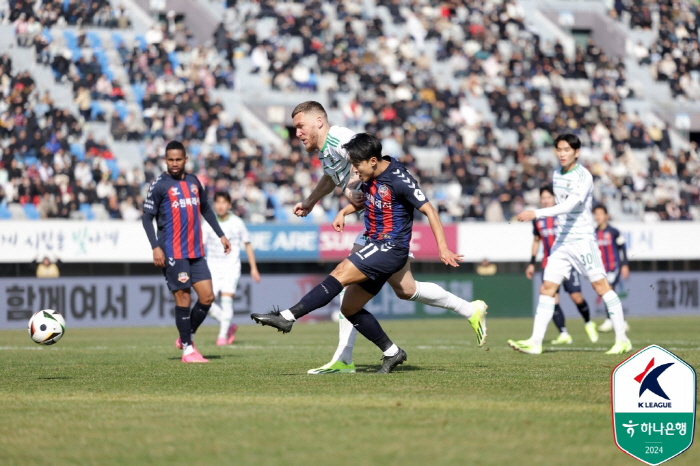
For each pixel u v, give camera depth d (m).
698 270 91.81
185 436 15.89
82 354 38.34
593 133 109.00
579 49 117.81
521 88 111.56
